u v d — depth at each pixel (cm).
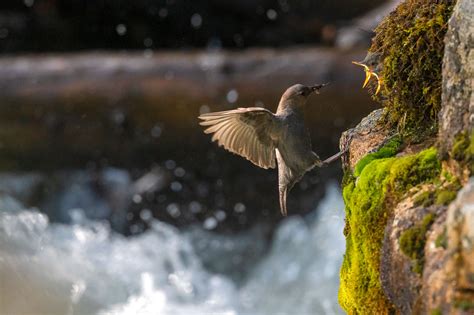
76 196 1398
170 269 1263
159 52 1697
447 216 356
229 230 1386
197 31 2120
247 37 2119
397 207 411
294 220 1357
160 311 1128
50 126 1430
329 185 1387
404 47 483
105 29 2119
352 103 1404
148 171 1441
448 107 403
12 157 1424
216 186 1422
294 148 551
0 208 1190
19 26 2100
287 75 1478
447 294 336
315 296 1206
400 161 433
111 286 1140
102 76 1512
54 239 1202
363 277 438
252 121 538
